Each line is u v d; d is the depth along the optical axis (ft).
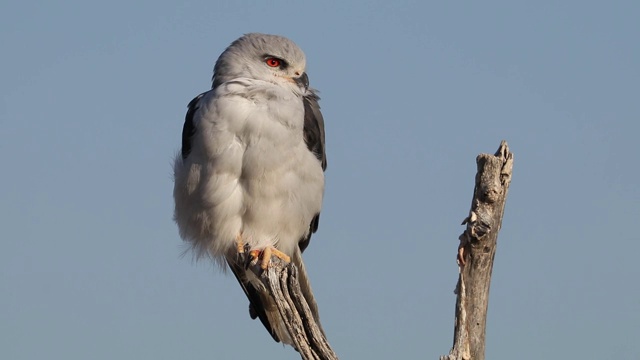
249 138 36.86
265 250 38.45
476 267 26.96
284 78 40.83
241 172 37.63
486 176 26.53
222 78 41.09
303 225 39.65
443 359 26.81
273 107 36.76
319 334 31.60
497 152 26.84
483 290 27.02
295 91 40.16
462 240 27.14
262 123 36.60
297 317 31.68
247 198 38.14
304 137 38.86
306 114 39.17
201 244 40.81
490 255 26.96
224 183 37.63
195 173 37.93
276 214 38.37
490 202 26.55
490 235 26.58
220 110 36.78
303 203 38.68
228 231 39.17
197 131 37.47
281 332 40.40
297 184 38.09
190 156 38.09
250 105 36.88
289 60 40.68
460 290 27.07
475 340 26.96
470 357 26.91
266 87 37.11
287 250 39.78
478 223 26.48
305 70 41.52
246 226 39.14
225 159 37.11
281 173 37.47
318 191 39.27
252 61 40.68
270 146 36.81
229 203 38.17
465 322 26.99
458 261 27.20
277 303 31.71
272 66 40.68
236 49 41.09
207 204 38.37
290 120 36.88
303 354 31.48
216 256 41.27
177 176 39.27
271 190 37.70
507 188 26.71
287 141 36.99
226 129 36.83
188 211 39.45
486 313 27.25
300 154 37.78
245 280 40.88
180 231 40.86
